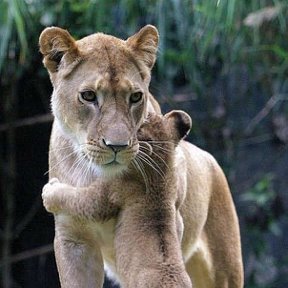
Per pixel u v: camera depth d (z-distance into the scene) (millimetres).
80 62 7277
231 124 14750
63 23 12594
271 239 16109
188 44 12531
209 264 8906
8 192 14031
